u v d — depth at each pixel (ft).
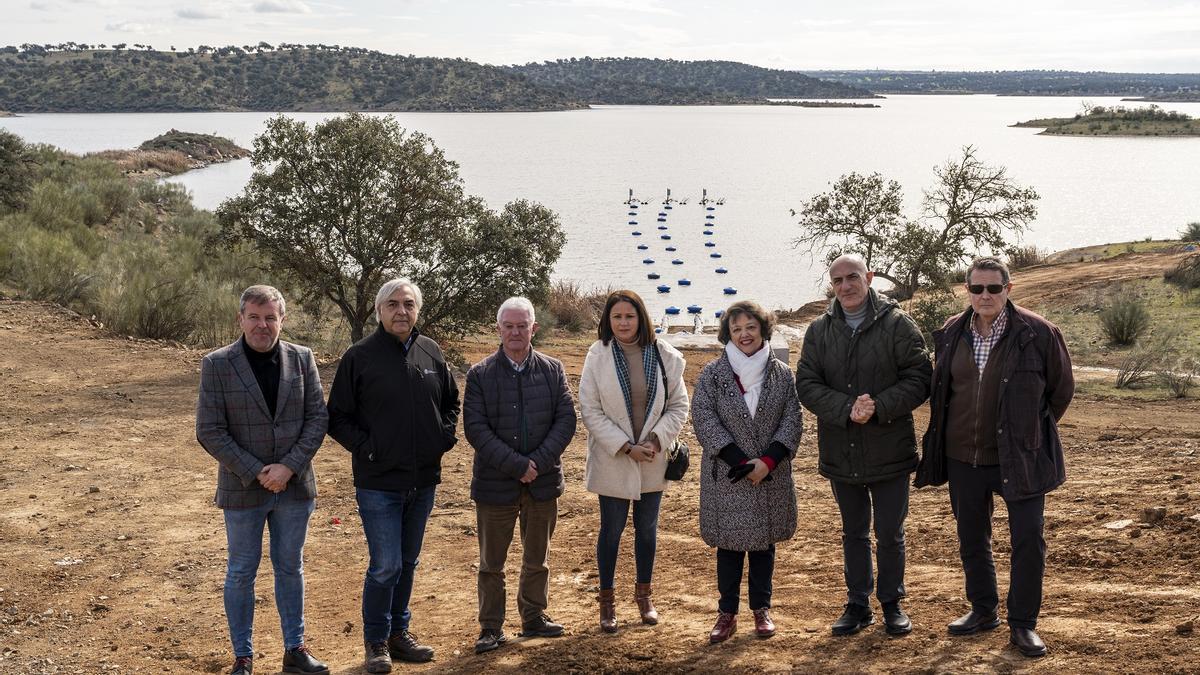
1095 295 97.40
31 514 27.84
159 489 30.66
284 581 17.28
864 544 17.29
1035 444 15.26
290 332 70.90
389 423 17.19
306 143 62.23
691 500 30.45
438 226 64.54
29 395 42.50
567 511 29.71
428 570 24.80
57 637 19.84
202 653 19.02
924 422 43.55
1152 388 55.88
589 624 19.49
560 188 308.19
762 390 17.42
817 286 148.66
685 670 15.94
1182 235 145.59
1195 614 15.71
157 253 81.10
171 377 47.57
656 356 18.20
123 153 294.66
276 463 16.63
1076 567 19.72
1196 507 21.74
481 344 80.23
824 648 16.47
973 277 15.51
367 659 17.42
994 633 16.16
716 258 180.96
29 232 75.56
